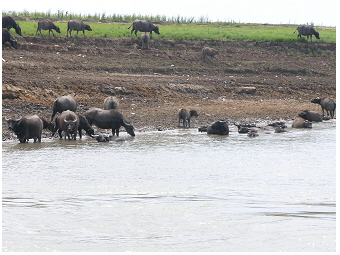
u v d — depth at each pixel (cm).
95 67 6594
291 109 6138
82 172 2648
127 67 6900
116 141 3788
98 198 2106
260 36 9231
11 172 2636
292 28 11138
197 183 2403
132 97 5741
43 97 5103
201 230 1692
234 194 2186
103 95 5584
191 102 6006
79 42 7500
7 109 4522
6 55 6191
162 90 6094
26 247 1536
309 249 1530
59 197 2120
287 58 8688
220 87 6725
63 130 3894
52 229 1695
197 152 3347
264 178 2525
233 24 11094
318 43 9306
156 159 3064
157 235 1650
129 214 1870
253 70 7819
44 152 3269
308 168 2800
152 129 4494
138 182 2414
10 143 3644
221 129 4244
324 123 5356
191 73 7300
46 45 6950
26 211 1902
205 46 8488
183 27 10131
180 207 1967
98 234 1652
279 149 3497
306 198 2116
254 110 5859
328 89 7512
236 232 1680
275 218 1823
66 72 6138
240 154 3275
